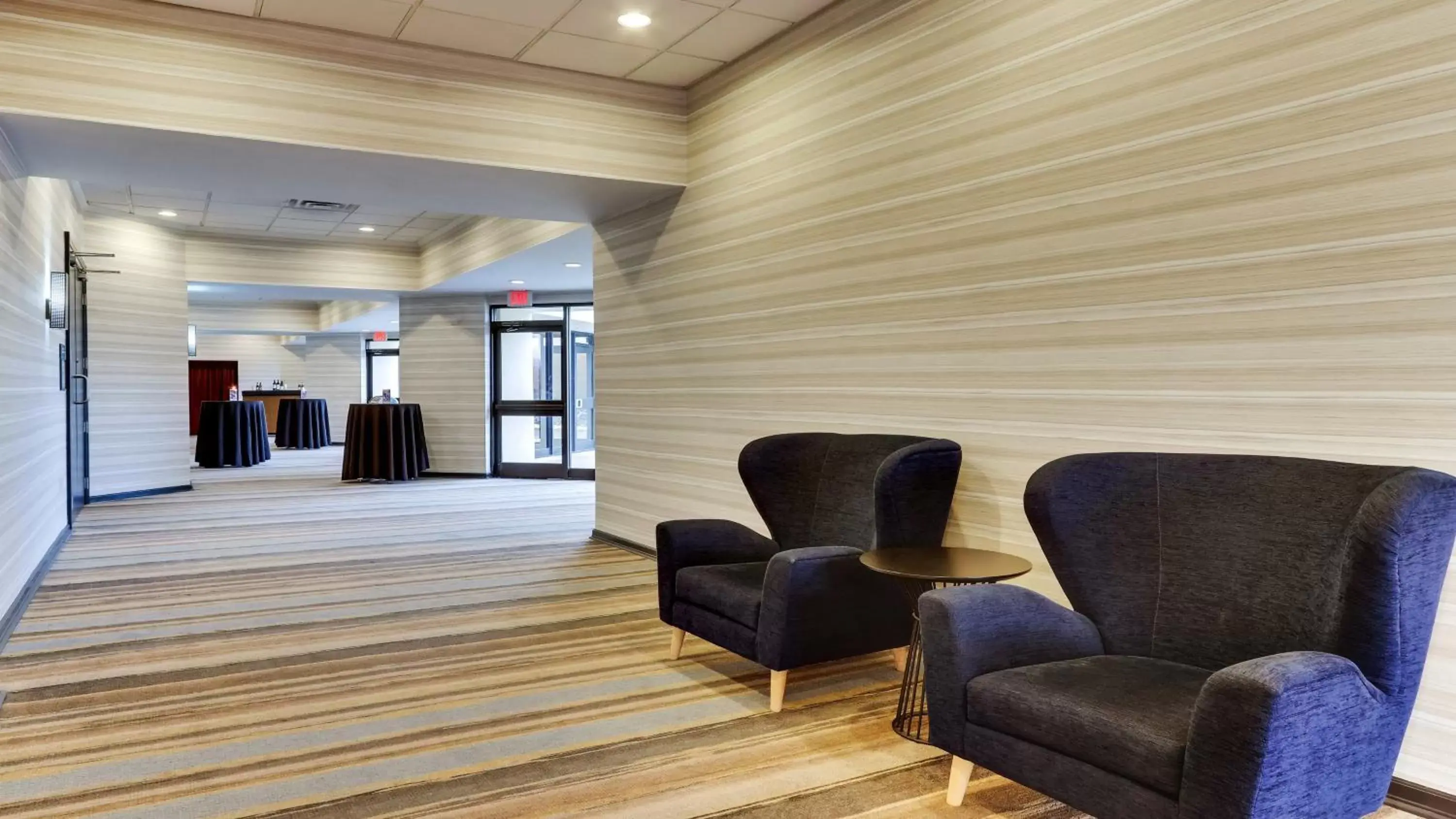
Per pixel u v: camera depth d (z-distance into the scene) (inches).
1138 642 111.7
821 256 197.5
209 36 191.9
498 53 219.0
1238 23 119.4
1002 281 153.9
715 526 170.9
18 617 197.6
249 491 442.0
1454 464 99.7
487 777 116.4
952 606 104.1
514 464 514.6
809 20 200.1
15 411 203.9
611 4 191.0
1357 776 85.6
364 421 484.4
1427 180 101.5
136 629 189.5
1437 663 103.2
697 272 244.2
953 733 104.2
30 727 134.7
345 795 111.3
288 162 216.5
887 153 178.7
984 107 157.2
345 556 271.7
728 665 164.1
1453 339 99.7
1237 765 76.7
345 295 515.2
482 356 508.7
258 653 171.9
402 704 143.9
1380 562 84.4
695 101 243.6
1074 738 90.6
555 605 210.2
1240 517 106.1
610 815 105.8
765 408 217.5
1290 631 98.1
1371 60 106.1
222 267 451.8
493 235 394.6
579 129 233.6
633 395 279.6
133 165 217.0
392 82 210.2
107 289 393.7
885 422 180.2
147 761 121.9
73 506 332.5
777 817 105.7
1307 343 112.3
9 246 199.3
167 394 423.8
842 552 144.7
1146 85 130.7
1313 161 111.6
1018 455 151.2
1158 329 129.3
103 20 183.0
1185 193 125.7
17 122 181.6
